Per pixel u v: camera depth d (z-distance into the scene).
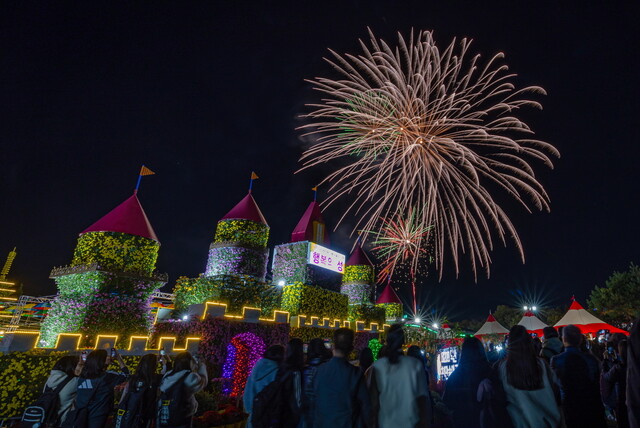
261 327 14.77
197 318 13.20
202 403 8.62
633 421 3.14
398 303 30.88
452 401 4.53
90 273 11.33
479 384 4.26
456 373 4.64
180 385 5.20
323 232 21.91
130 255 12.10
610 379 5.37
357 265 27.38
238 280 15.16
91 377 5.32
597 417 4.64
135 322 11.81
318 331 18.50
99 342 10.52
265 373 4.48
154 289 12.56
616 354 6.64
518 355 3.99
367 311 25.12
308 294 18.83
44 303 18.47
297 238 21.16
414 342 28.88
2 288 20.00
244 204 16.81
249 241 15.98
